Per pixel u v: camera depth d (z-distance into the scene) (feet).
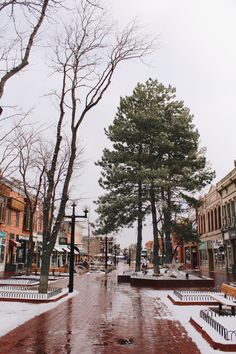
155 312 39.86
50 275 105.50
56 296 48.80
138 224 105.50
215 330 27.32
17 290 56.24
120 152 94.89
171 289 67.97
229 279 93.15
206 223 151.33
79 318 35.70
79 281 89.45
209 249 147.23
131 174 90.58
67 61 52.85
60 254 192.95
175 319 35.47
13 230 126.82
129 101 98.99
